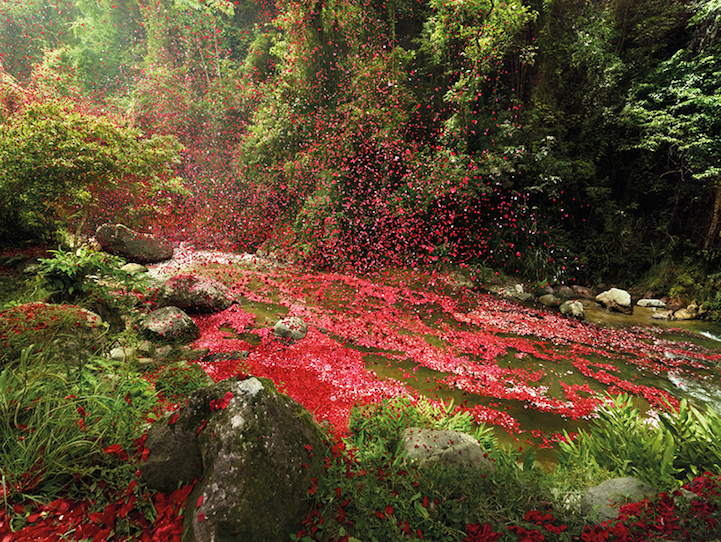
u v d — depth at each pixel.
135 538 1.83
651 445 3.03
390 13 10.86
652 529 2.05
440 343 6.27
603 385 5.34
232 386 2.29
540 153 9.02
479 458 2.81
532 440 4.02
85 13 16.59
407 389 4.71
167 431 2.17
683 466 2.96
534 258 9.82
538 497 2.43
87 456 2.16
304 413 2.48
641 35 9.70
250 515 1.81
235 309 6.48
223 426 2.05
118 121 7.36
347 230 10.12
